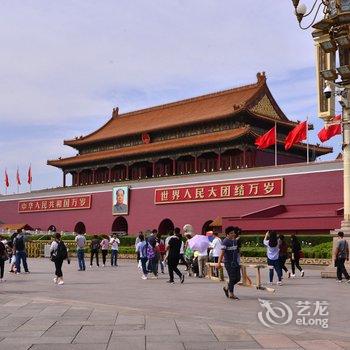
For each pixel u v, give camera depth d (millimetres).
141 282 31281
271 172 66562
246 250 49906
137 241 44938
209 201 72750
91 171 101812
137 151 88375
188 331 14688
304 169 63469
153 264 34188
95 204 89375
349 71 31609
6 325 15695
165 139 89750
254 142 77438
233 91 91562
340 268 30094
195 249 35312
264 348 12750
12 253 40219
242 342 13359
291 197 64125
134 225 82312
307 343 13266
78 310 18484
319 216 55094
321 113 34062
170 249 30562
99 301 21953
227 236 22391
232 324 16000
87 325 15617
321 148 87500
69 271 41406
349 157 33312
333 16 31828
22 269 43094
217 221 69375
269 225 59094
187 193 75562
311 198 62281
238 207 69438
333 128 58375
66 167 103375
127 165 92125
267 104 87312
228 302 21297
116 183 86125
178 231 32875
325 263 43375
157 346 12969
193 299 22469
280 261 31000
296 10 30219
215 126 83375
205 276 35094
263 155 81562
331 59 33875
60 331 14758
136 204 82625
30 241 68125
